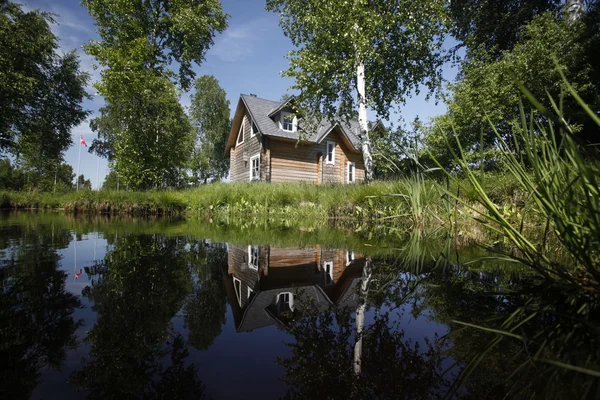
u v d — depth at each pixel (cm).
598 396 53
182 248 237
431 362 68
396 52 775
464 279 141
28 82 1351
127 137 1116
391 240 293
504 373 62
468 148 638
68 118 1841
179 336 82
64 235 296
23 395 54
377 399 56
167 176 1248
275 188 908
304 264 187
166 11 1240
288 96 1341
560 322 86
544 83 545
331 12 702
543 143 117
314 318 99
